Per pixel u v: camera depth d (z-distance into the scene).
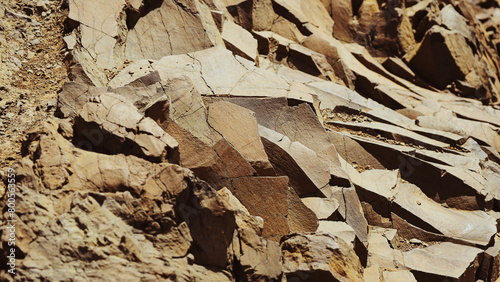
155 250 5.23
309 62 10.91
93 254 4.88
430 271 6.93
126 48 8.84
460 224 7.83
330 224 6.86
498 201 8.57
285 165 7.38
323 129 7.93
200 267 5.40
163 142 5.75
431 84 13.36
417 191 8.36
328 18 13.19
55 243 4.85
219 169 6.66
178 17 9.35
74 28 8.56
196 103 7.16
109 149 5.81
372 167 8.60
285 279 5.68
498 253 7.56
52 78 7.81
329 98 9.98
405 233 7.77
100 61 8.16
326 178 7.40
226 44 9.90
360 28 13.36
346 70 11.23
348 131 9.15
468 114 11.71
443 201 8.42
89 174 5.45
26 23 8.86
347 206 7.45
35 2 9.29
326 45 11.32
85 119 5.82
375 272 6.47
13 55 8.25
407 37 13.45
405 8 14.04
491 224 7.89
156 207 5.32
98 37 8.42
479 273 7.54
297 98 8.01
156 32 9.19
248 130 7.12
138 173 5.48
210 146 6.86
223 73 8.30
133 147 5.72
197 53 8.59
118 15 8.78
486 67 14.62
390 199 7.85
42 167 5.42
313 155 7.45
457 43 13.19
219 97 7.91
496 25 17.06
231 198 6.39
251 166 6.77
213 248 5.48
